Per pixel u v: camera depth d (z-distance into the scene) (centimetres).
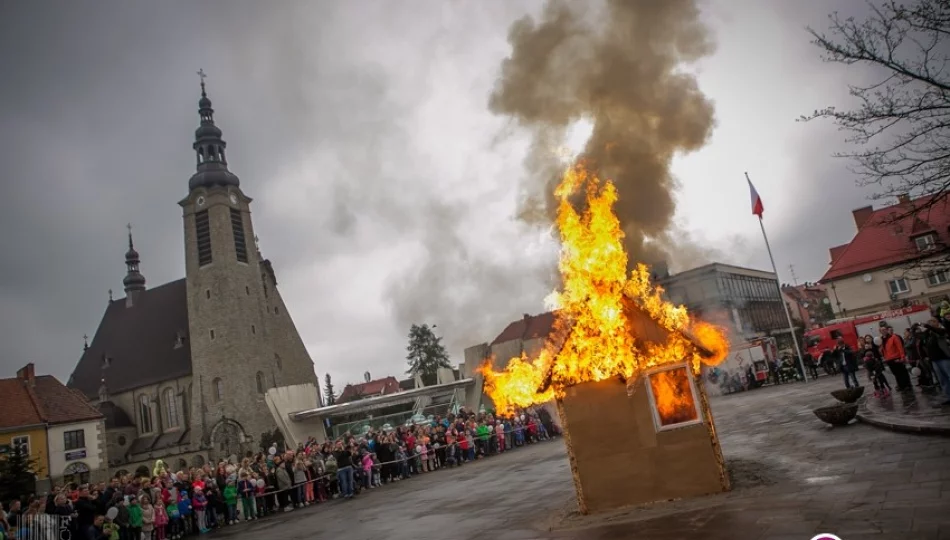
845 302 4697
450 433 2547
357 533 1203
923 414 1173
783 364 3681
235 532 1639
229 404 6309
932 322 1263
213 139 7162
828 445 1124
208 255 6775
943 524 552
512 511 1098
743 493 847
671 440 909
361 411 3659
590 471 934
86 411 5091
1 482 3169
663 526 745
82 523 1501
